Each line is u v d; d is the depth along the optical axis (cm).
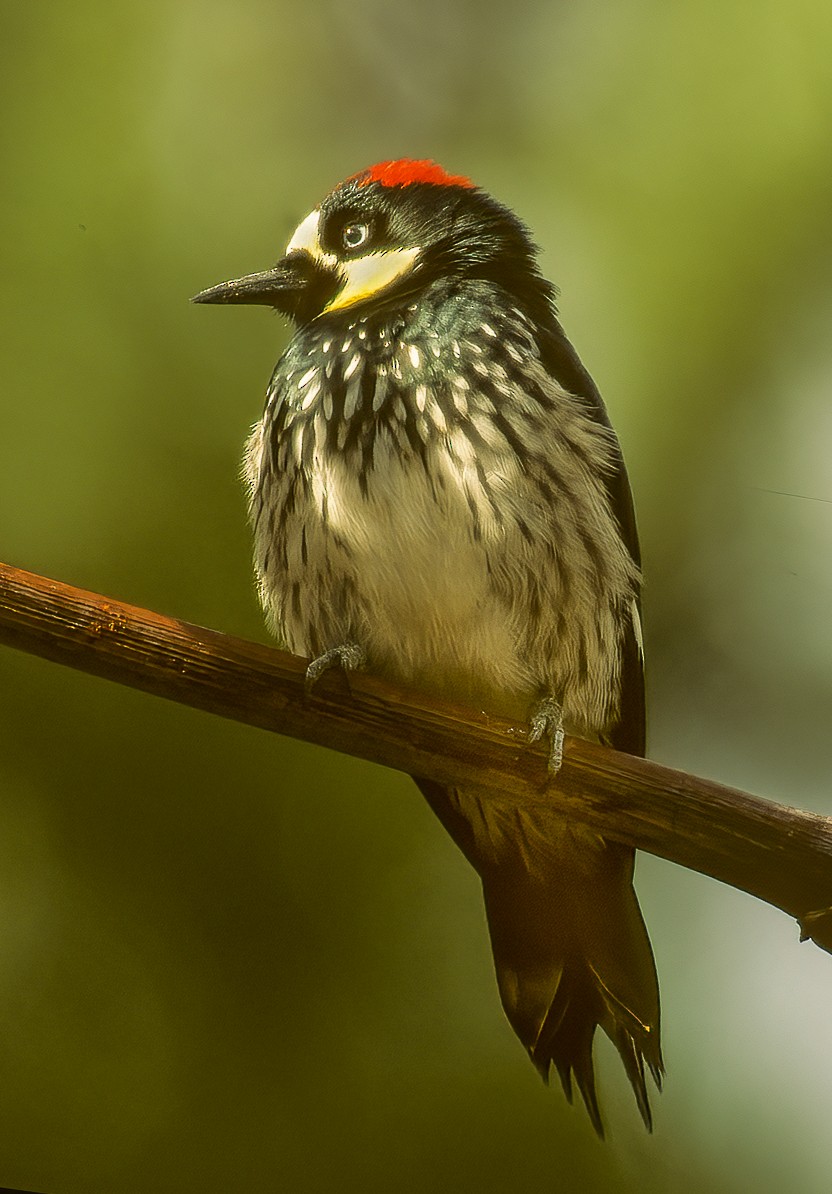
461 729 384
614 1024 388
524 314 389
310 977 389
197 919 389
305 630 390
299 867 390
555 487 388
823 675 396
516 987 388
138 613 384
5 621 384
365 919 390
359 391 388
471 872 391
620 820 384
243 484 391
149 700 390
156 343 392
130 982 389
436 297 389
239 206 394
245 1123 388
